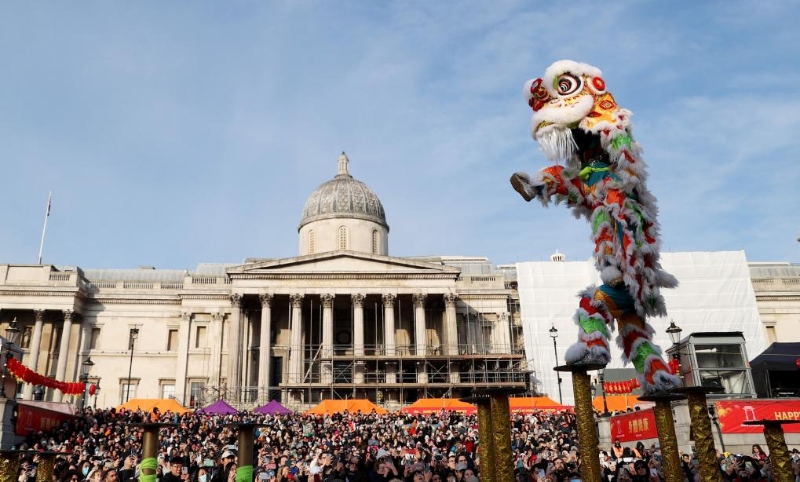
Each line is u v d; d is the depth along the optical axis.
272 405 57.06
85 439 36.69
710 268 87.94
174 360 85.19
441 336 86.12
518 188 12.93
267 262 79.31
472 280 89.25
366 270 80.06
